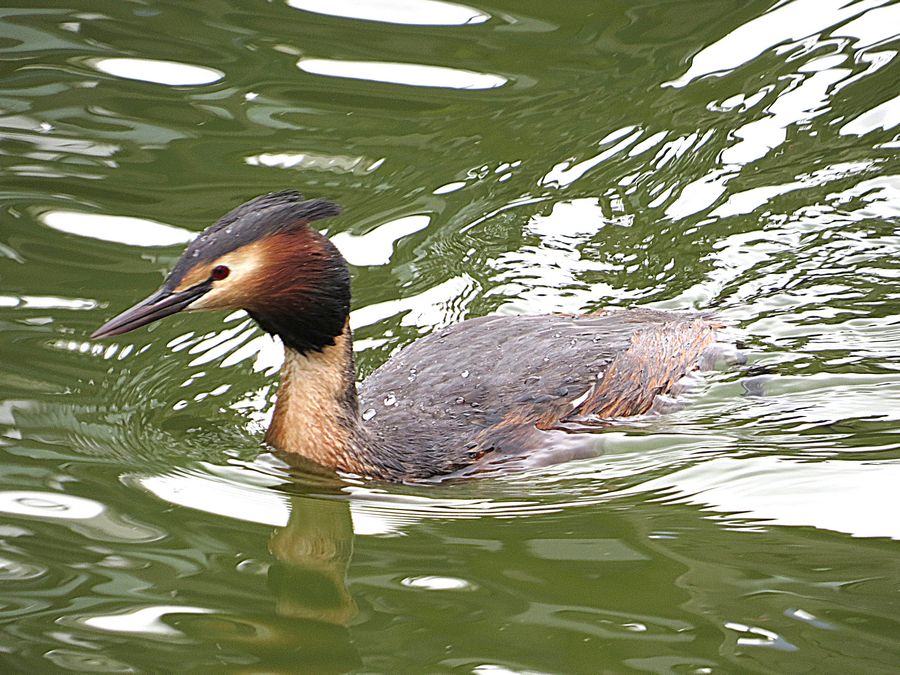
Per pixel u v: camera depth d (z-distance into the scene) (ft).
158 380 41.98
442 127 56.03
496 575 31.71
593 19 62.90
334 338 37.52
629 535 33.76
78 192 50.70
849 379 42.83
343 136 55.06
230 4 63.26
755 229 51.06
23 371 40.83
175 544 32.83
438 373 40.52
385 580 31.55
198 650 28.30
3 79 56.85
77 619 29.14
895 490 35.37
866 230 50.72
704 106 57.21
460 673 27.58
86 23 61.62
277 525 34.45
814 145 55.11
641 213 51.88
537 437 39.17
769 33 61.41
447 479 37.88
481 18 62.90
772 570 31.63
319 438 37.81
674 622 29.45
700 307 46.93
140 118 55.42
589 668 27.73
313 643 28.68
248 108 56.44
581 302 46.98
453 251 49.26
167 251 47.60
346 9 63.21
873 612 29.60
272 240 35.73
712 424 40.83
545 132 55.83
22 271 46.06
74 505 34.19
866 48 59.88
